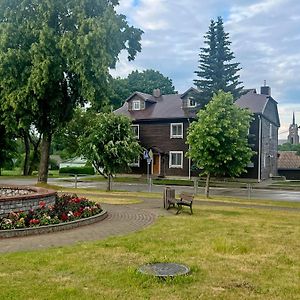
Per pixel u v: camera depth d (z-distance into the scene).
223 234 10.22
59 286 5.88
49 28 24.69
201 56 39.25
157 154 42.53
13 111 26.38
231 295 5.65
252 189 31.88
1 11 25.77
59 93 26.70
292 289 5.99
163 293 5.66
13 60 24.61
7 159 50.00
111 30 25.44
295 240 9.58
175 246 8.71
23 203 11.53
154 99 45.97
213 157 22.02
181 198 15.46
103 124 26.70
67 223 10.86
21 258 7.46
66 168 54.22
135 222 12.16
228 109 22.05
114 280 6.19
